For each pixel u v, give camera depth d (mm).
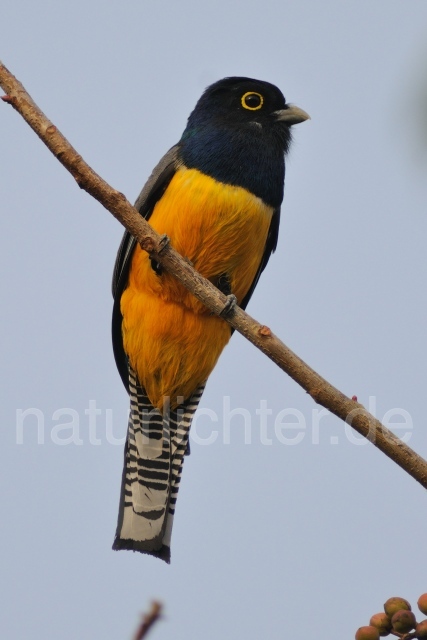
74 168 8711
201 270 11414
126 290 11758
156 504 11766
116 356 12398
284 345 8344
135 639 5336
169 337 11602
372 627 6543
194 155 11258
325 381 8070
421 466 7613
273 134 11742
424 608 6492
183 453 11984
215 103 11922
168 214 11164
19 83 8641
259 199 11242
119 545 11688
